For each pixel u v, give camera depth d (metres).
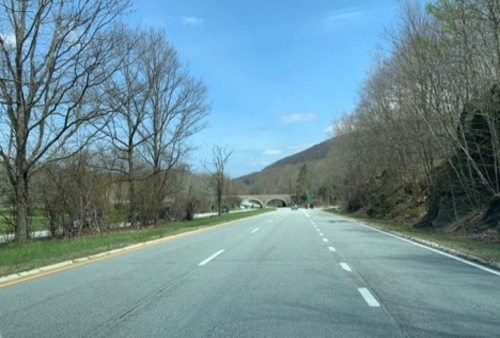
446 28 22.58
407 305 8.04
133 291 9.45
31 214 27.75
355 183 66.06
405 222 37.97
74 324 6.99
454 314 7.39
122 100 32.56
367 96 51.16
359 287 9.70
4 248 18.67
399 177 48.69
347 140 66.69
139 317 7.36
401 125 39.47
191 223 39.16
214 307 8.00
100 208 31.17
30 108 21.83
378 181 54.69
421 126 35.69
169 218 45.47
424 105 29.61
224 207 93.06
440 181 30.92
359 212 62.75
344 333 6.39
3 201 25.80
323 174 122.31
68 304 8.34
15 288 9.98
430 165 35.91
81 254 15.70
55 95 22.17
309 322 6.98
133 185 35.91
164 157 42.00
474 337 6.18
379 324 6.84
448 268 12.30
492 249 15.46
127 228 33.66
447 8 21.84
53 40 21.50
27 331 6.66
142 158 40.03
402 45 31.23
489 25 21.08
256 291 9.35
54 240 23.44
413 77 28.83
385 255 15.29
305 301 8.41
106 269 12.58
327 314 7.46
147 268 12.68
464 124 26.94
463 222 24.84
